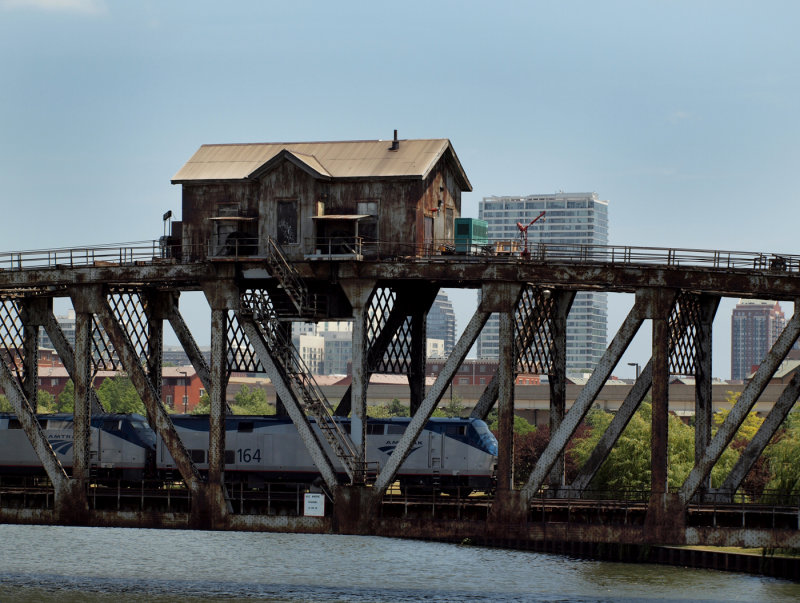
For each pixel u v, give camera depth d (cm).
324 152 11800
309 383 10962
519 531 10138
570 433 10175
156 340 12506
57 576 13825
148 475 12988
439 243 11681
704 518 10300
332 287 11338
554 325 11925
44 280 11319
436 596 12525
